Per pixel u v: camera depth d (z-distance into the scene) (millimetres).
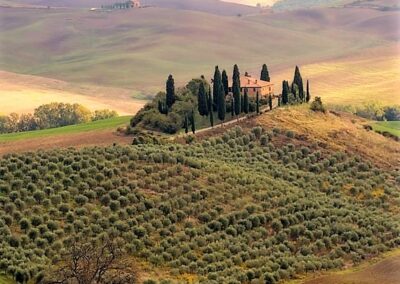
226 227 191000
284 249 188125
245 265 176375
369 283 169250
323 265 182125
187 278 166625
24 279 152375
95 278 146875
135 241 174875
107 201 188625
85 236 173375
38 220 174125
